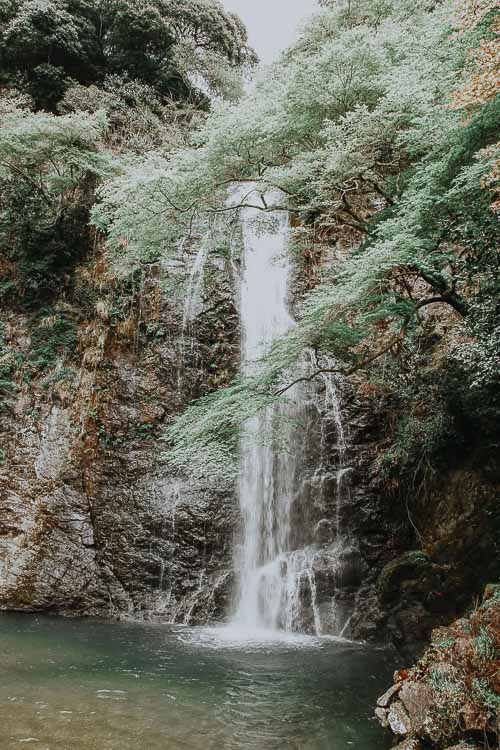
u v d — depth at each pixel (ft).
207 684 25.43
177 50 81.61
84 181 58.39
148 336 50.14
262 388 30.73
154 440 46.68
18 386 49.55
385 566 37.68
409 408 42.47
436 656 20.70
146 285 51.85
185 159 32.22
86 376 49.16
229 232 43.32
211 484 45.32
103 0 76.69
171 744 19.20
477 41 22.06
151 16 77.36
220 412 29.48
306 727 20.99
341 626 37.55
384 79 29.07
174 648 31.86
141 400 47.93
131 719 21.08
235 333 51.78
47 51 74.08
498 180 20.12
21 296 55.26
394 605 35.86
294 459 46.55
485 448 36.11
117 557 42.80
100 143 62.08
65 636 33.88
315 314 26.27
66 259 56.80
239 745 19.35
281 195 38.37
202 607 40.65
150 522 43.75
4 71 75.00
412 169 30.68
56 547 42.80
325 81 31.01
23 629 35.29
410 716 19.20
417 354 40.81
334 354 32.83
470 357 28.78
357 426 46.11
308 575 39.93
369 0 55.67
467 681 17.97
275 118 31.01
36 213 57.98
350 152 30.01
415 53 28.04
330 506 44.16
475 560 33.40
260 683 25.85
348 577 40.22
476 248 28.19
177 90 84.33
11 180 57.93
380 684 26.13
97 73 78.59
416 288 44.57
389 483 42.45
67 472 45.47
